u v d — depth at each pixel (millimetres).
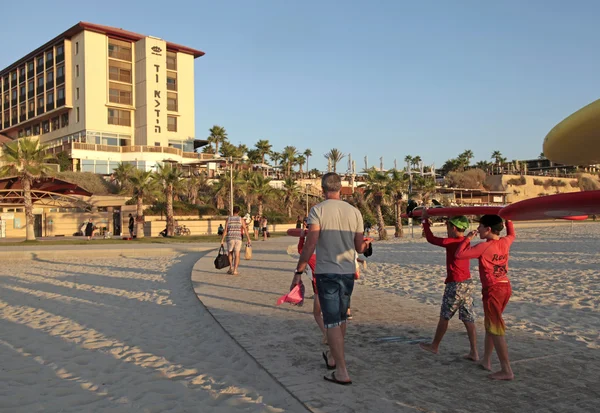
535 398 4086
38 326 7230
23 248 24359
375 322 6977
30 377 4957
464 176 91875
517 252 19000
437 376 4633
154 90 60938
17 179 32469
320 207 4363
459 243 5031
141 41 61156
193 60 66312
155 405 4168
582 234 31844
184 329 6918
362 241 4469
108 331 6863
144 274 13844
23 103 68562
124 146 58969
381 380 4523
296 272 4512
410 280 11688
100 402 4270
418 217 5145
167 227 37375
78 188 34094
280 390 4445
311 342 5871
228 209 46656
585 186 101500
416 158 117562
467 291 5055
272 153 90625
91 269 15484
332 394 4180
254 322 6938
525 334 6305
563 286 10258
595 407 3898
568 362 5059
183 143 64562
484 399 4066
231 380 4750
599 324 6812
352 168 79812
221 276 11977
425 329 6551
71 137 61219
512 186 94125
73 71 60781
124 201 43469
